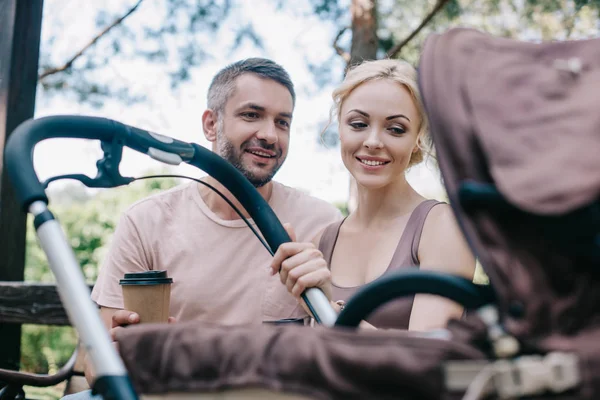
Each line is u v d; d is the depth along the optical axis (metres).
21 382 2.07
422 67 0.94
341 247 1.85
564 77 0.91
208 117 2.09
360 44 3.77
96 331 0.88
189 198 2.00
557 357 0.74
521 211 0.81
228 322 1.86
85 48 4.72
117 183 1.20
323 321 1.30
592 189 0.77
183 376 0.86
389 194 1.81
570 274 0.79
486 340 0.76
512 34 4.36
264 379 0.81
